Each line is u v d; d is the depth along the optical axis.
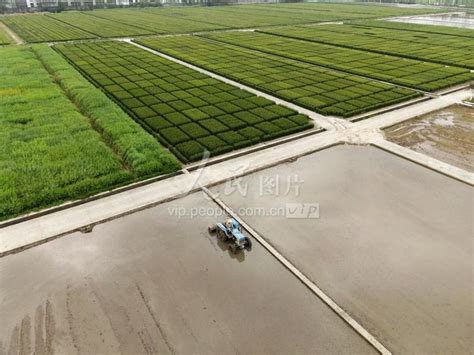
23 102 32.97
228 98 34.25
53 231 17.25
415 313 13.12
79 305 13.59
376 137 26.98
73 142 25.34
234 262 15.67
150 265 15.48
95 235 17.14
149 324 12.86
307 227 17.69
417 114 30.92
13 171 21.86
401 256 15.77
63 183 20.72
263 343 12.14
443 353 11.72
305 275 14.87
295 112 30.70
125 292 14.15
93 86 37.69
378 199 19.83
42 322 12.92
